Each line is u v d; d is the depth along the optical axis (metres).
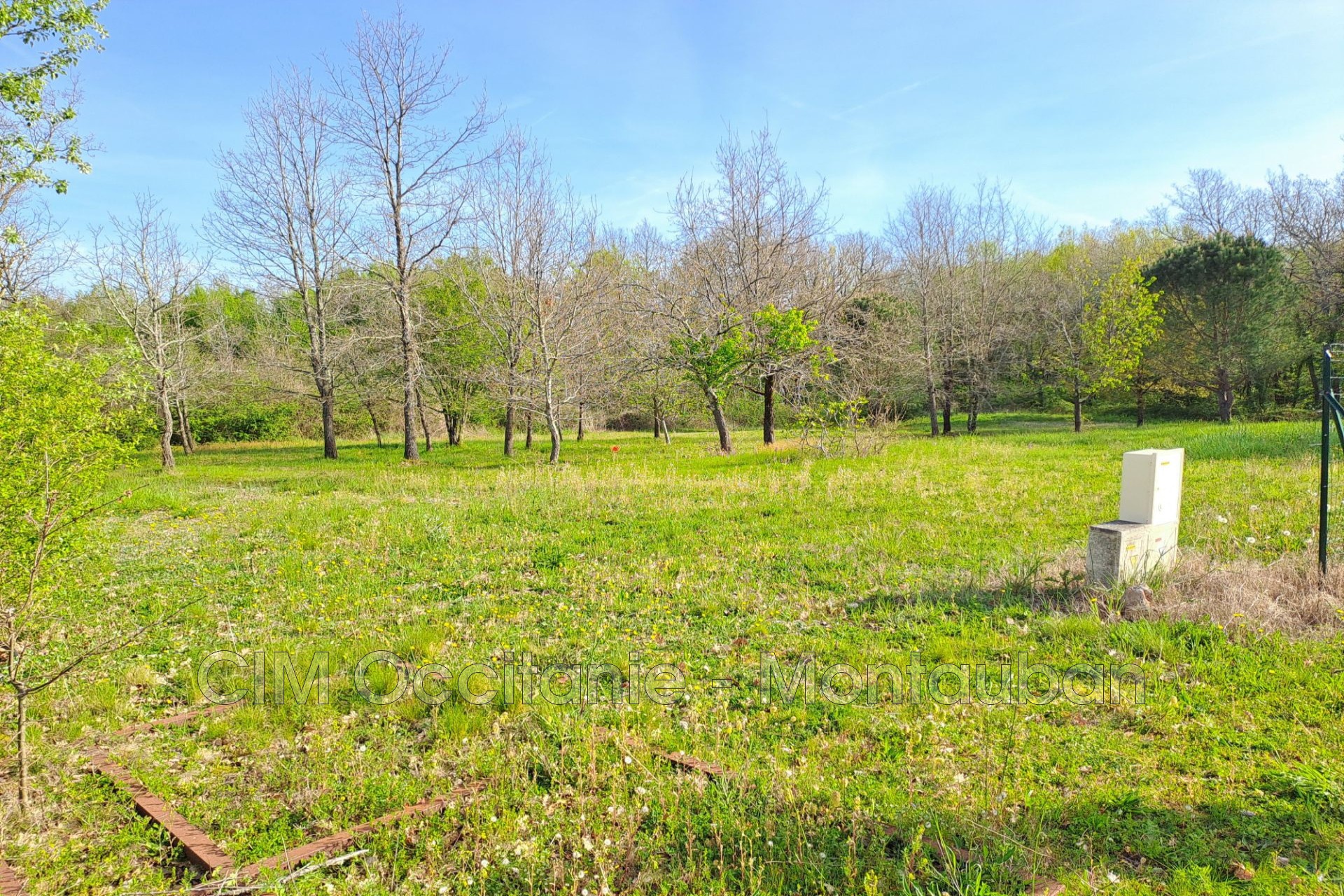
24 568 4.77
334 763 4.23
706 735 4.54
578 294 24.45
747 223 24.33
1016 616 6.37
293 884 3.17
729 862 3.32
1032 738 4.28
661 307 24.73
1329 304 30.50
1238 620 5.64
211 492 16.11
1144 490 6.77
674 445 29.42
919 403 38.25
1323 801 3.48
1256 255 30.16
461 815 3.76
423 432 41.28
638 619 6.72
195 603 7.23
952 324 32.66
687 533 10.07
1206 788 3.71
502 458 25.58
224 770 4.25
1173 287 31.92
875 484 13.68
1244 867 3.07
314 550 9.80
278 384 32.00
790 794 3.72
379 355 28.64
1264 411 34.31
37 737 4.57
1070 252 52.50
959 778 3.81
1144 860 3.19
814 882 3.12
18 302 6.73
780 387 24.92
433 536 10.09
